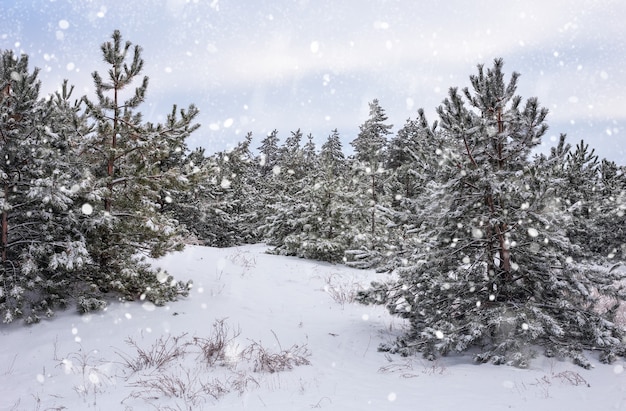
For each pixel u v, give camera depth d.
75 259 8.07
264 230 22.95
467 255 7.79
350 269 17.97
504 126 7.96
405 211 8.24
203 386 5.61
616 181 23.59
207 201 26.08
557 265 7.29
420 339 7.72
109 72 9.41
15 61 8.69
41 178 8.44
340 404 4.95
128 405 5.07
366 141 36.09
